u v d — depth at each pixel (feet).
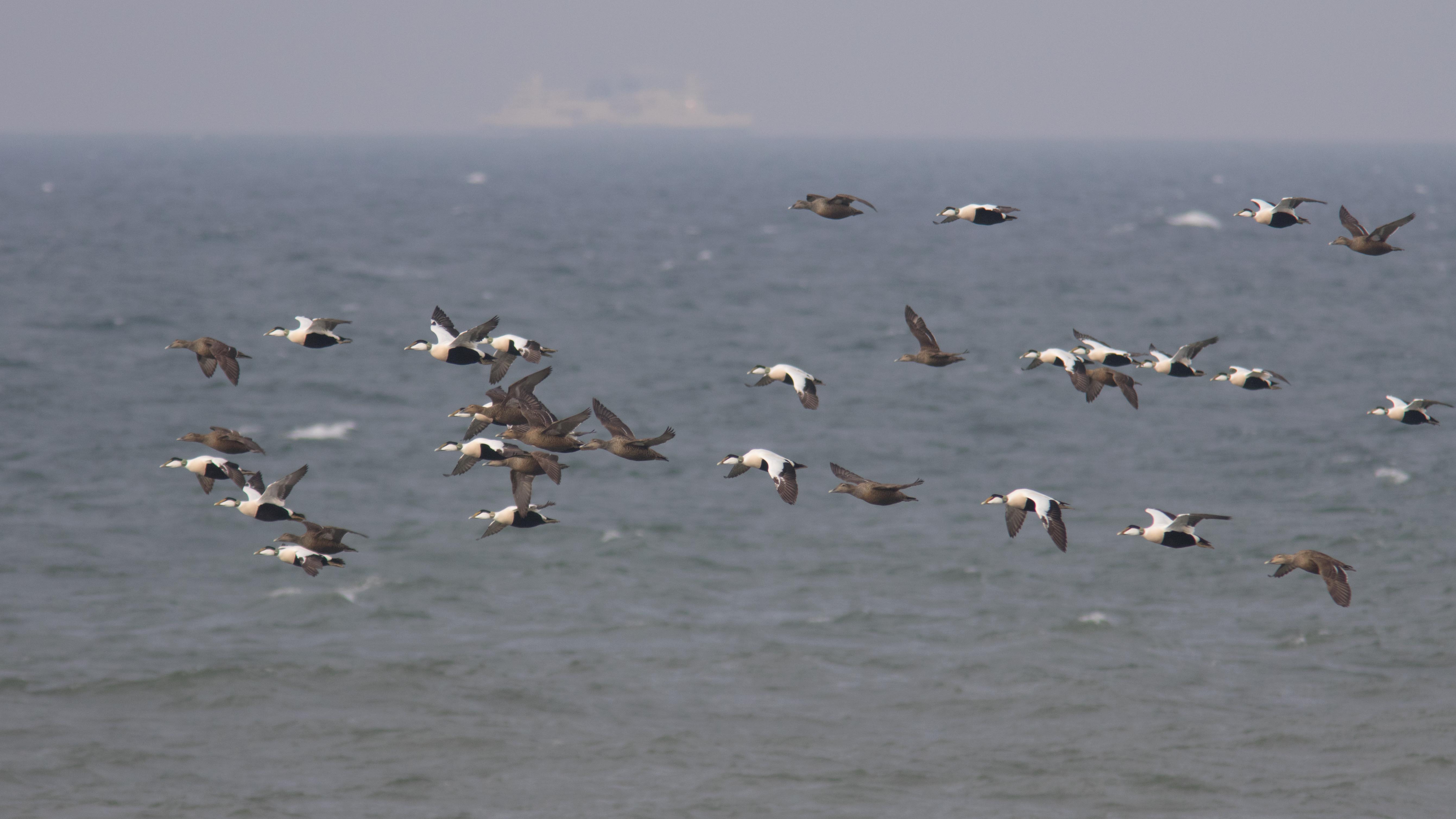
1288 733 100.53
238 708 103.96
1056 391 233.76
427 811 88.94
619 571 136.87
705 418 213.66
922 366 260.62
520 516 77.61
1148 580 134.41
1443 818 87.86
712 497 164.96
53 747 96.37
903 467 183.01
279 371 242.78
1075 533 150.30
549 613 126.11
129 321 293.64
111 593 128.77
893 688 109.91
